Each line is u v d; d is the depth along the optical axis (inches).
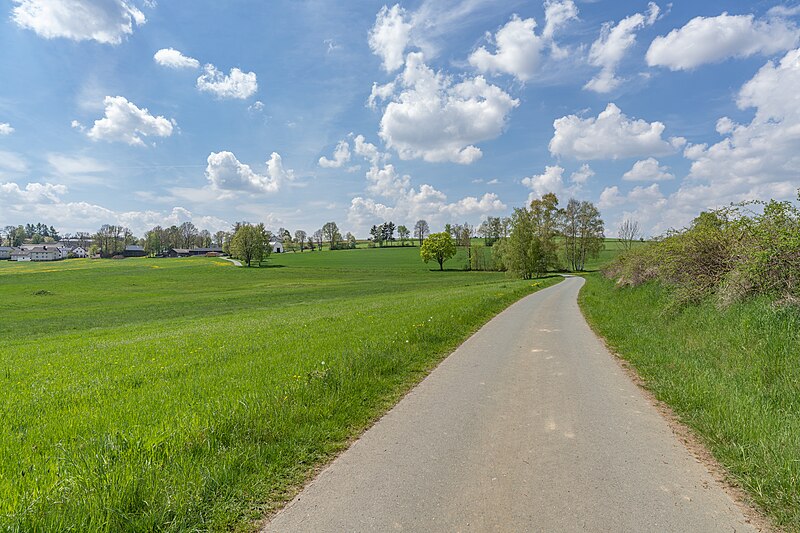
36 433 196.5
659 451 180.5
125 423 203.2
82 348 507.8
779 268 369.7
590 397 256.5
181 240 6983.3
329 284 2522.1
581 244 3255.4
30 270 3457.2
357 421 219.1
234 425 196.1
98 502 131.7
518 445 187.5
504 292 1113.4
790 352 269.7
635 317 556.1
